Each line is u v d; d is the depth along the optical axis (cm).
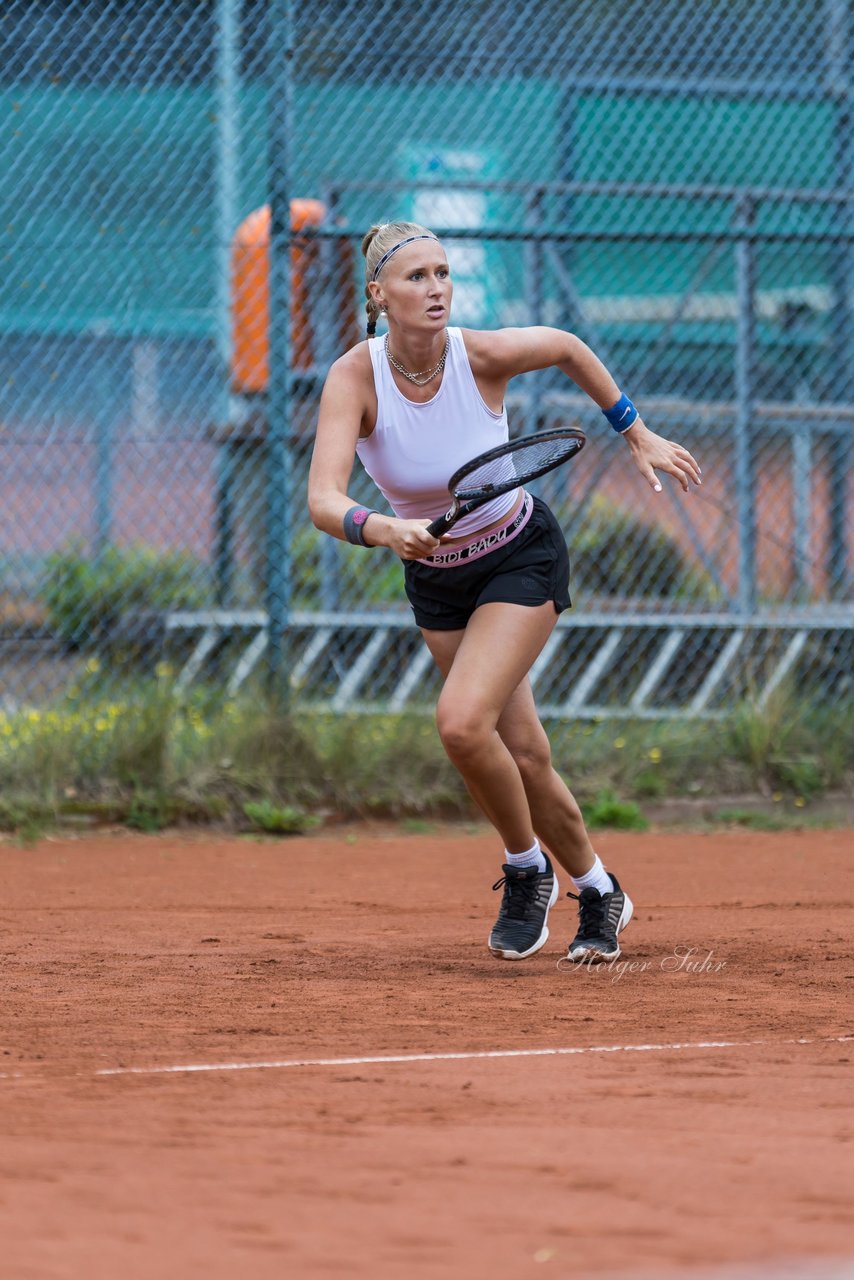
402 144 3928
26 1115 1030
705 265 4009
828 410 3975
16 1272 708
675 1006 1458
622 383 3959
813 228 4062
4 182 3136
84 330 3675
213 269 3544
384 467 1570
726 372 4447
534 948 1695
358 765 3047
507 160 4056
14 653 3319
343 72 3525
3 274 3344
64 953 1766
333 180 3775
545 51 3553
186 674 3391
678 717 3338
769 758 3244
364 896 2300
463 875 2516
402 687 3384
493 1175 880
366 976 1620
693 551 4150
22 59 3144
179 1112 1039
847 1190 848
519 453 1611
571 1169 891
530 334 1595
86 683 3161
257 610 3641
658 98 4125
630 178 4156
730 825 3081
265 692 3088
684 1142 955
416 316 1507
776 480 4488
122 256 3412
